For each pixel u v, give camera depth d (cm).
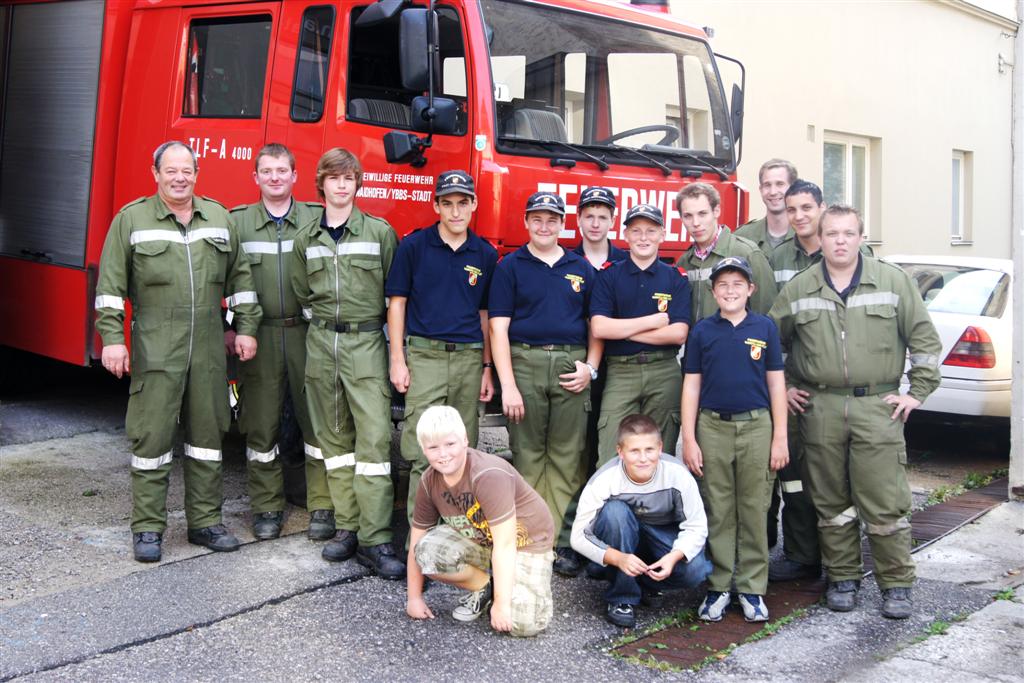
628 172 568
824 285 438
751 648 398
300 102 551
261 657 374
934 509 592
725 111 648
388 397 474
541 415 473
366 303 471
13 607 410
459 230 455
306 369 478
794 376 456
